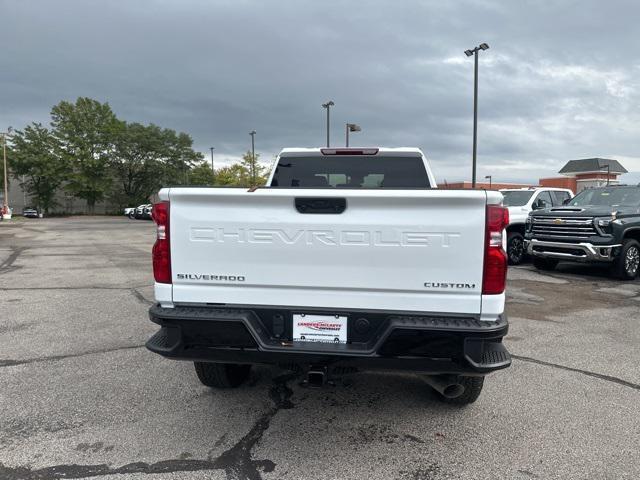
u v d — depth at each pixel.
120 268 12.21
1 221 47.56
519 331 6.22
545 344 5.66
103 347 5.54
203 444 3.37
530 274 11.04
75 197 69.75
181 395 4.20
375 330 3.09
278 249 3.13
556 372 4.75
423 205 2.97
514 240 12.47
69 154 67.12
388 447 3.33
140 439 3.44
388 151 5.11
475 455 3.23
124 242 20.83
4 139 59.34
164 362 5.04
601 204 11.33
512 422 3.70
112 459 3.17
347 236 3.05
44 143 66.25
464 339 2.90
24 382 4.49
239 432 3.54
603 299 8.27
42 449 3.30
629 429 3.59
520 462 3.14
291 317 3.17
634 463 3.13
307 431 3.55
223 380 4.17
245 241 3.16
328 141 31.19
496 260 2.95
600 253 9.95
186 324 3.17
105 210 73.62
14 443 3.38
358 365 3.06
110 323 6.61
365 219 3.03
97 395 4.20
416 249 2.99
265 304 3.20
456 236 2.96
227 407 3.96
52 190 67.50
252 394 4.23
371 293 3.08
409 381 4.53
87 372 4.75
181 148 75.00
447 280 2.99
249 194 3.09
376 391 4.29
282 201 3.09
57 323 6.61
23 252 16.56
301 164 5.24
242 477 2.96
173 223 3.23
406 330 2.93
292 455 3.22
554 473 3.02
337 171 5.22
